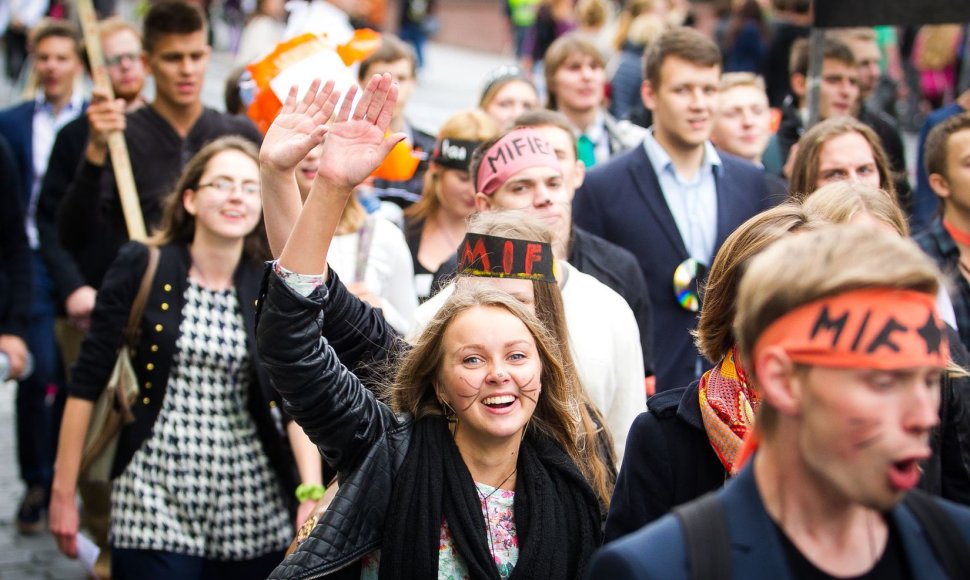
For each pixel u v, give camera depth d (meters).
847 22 6.82
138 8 23.22
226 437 5.68
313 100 3.65
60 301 7.91
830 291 2.19
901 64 18.17
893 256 2.20
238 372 5.71
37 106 9.37
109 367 5.73
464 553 3.45
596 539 3.66
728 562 2.25
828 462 2.20
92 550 5.77
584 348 4.84
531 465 3.65
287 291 3.36
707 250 6.91
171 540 5.59
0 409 11.15
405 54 8.87
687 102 6.80
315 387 3.43
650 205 6.79
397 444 3.60
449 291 4.62
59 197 7.92
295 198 3.67
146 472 5.64
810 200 3.97
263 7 13.46
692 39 6.82
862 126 5.89
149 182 7.45
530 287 4.29
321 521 3.46
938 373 2.23
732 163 7.11
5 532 8.24
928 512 2.38
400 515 3.48
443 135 7.06
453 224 7.16
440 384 3.67
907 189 8.71
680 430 3.52
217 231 5.64
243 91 7.19
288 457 5.75
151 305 5.66
